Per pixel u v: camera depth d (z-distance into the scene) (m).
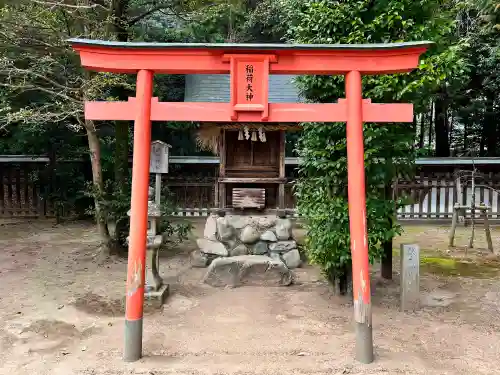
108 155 10.00
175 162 10.52
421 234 9.20
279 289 5.43
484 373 3.32
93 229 9.34
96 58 3.52
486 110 15.41
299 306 4.79
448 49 4.46
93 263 6.57
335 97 4.92
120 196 6.77
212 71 3.63
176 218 10.51
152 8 7.97
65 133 9.89
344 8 4.61
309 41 4.82
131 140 9.90
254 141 6.66
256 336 3.99
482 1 6.43
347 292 5.09
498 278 5.97
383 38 4.72
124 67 3.54
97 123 9.12
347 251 4.68
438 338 3.96
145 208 3.57
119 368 3.36
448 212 10.71
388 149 4.84
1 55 6.42
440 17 5.01
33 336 3.95
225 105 3.62
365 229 3.52
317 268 6.36
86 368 3.36
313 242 4.93
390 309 4.73
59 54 6.53
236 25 12.34
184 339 3.92
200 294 5.23
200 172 10.91
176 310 4.68
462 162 10.49
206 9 7.84
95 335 4.00
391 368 3.37
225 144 6.64
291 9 5.20
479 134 17.95
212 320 4.40
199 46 3.42
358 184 3.52
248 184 6.77
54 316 4.44
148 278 4.84
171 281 5.73
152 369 3.35
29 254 7.15
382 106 3.57
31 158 10.21
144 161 3.55
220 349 3.71
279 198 6.61
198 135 7.02
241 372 3.31
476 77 13.90
